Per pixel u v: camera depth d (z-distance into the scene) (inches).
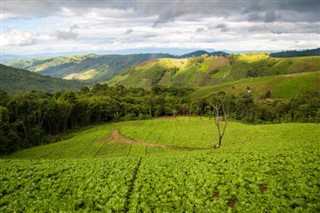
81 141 3326.8
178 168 1201.4
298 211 724.7
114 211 819.4
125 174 1151.6
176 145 2952.8
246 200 812.0
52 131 4451.3
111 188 987.9
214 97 6299.2
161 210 791.1
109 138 3528.5
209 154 1519.4
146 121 5305.1
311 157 1173.7
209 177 1037.2
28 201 903.7
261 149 1492.4
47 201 894.4
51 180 1120.8
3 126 3075.8
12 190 1039.6
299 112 4744.1
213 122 4753.9
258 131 3019.2
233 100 5954.7
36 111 3863.2
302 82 7012.8
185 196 892.6
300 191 842.8
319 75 7145.7
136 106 6225.4
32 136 3629.4
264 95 6835.6
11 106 3629.4
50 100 4414.4
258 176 995.9
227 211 759.1
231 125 4146.2
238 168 1116.5
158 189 962.7
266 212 738.2
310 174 979.9
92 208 836.0
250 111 5364.2
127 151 2672.2
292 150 1355.8
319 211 723.4
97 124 5482.3
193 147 2812.5
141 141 3280.0
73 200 880.3
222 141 2844.5
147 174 1149.1
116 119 5802.2
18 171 1309.1
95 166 1332.4
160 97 6584.6
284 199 794.2
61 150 2839.6
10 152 3056.1
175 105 6491.1
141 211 804.6
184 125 4532.5
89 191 971.9
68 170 1274.6
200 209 776.9
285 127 2844.5
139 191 968.9
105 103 5753.0
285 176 977.5
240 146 1779.0
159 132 3821.4
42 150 2903.5
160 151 2618.1
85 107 5231.3
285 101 5866.1
